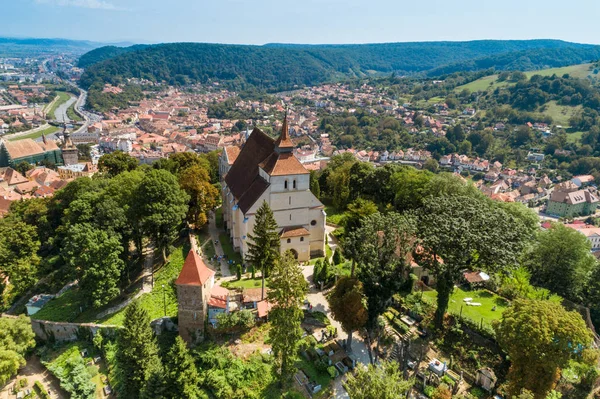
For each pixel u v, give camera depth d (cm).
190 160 13512
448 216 6309
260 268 7262
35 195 16750
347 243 6850
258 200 8406
